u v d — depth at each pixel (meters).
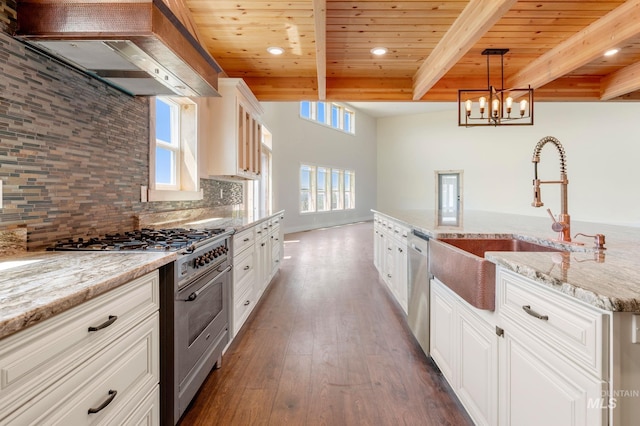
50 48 1.44
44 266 1.16
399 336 2.60
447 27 2.91
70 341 0.87
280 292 3.73
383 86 4.26
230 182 4.50
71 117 1.66
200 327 1.73
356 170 11.89
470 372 1.52
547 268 1.10
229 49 3.29
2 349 0.68
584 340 0.88
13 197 1.36
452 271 1.63
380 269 4.08
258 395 1.82
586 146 8.95
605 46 2.78
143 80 1.85
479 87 4.31
